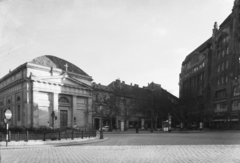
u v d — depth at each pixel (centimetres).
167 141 2117
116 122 7038
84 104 5766
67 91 5284
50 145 1842
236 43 5650
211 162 946
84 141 2183
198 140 2195
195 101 5919
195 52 8306
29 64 4712
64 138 2388
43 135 2322
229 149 1396
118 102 5653
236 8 5684
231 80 5647
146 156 1134
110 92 6075
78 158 1107
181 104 5931
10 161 1047
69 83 5319
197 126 6041
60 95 5222
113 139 2494
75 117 5428
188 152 1270
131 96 5741
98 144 1905
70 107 5416
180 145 1695
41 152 1391
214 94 6525
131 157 1104
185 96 6056
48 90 4847
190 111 5803
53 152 1383
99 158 1088
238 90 5359
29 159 1100
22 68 4797
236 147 1515
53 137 2234
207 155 1141
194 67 8331
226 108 5859
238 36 5597
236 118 5319
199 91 7500
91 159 1064
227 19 6238
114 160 1021
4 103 5534
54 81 4972
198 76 8006
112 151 1368
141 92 5966
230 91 5650
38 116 4616
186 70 9175
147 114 6194
